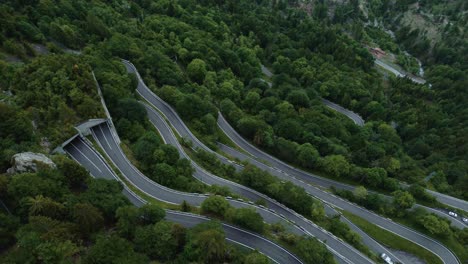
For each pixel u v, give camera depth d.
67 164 83.31
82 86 112.38
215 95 166.62
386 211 121.88
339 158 134.25
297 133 146.38
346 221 118.06
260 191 115.25
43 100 102.75
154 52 168.75
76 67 114.75
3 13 134.00
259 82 187.38
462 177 144.62
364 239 113.69
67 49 148.62
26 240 59.06
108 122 116.06
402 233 116.12
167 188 105.00
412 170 147.12
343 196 126.75
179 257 71.31
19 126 87.19
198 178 117.94
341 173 134.38
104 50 150.75
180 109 140.75
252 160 140.00
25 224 66.38
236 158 137.12
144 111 126.44
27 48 129.25
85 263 59.78
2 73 108.75
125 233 73.88
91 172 101.69
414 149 167.25
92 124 110.06
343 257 98.00
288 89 187.25
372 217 120.94
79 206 69.38
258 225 89.06
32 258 57.66
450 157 162.38
